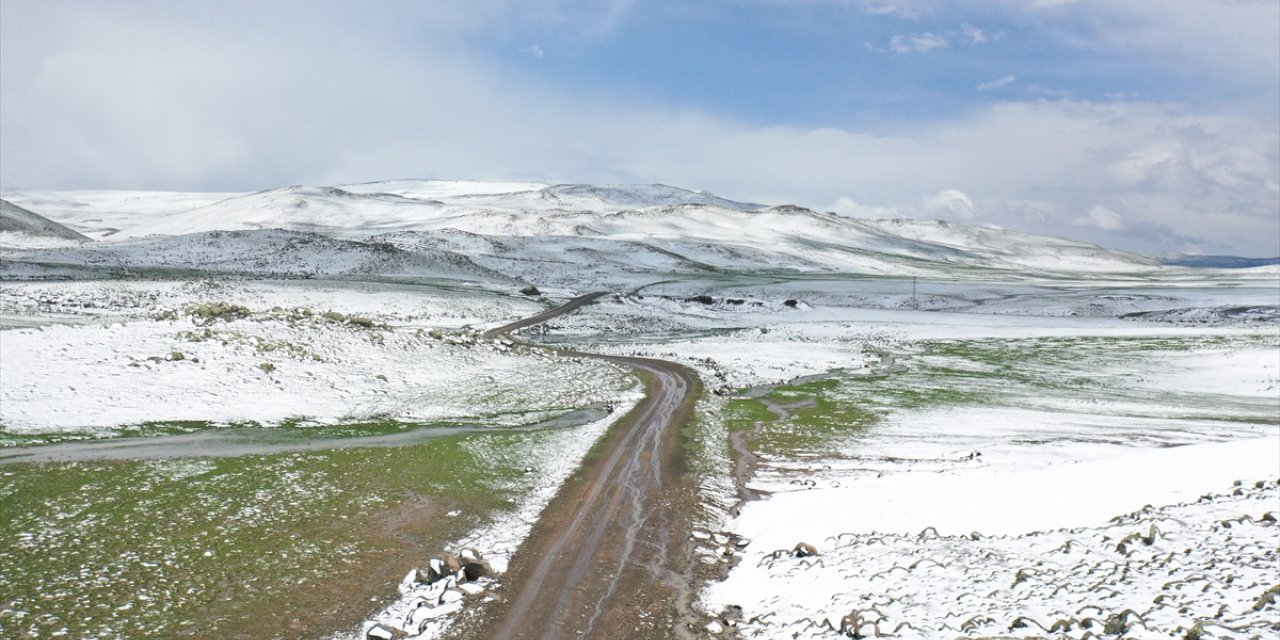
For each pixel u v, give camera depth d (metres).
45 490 18.48
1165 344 72.69
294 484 20.86
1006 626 10.57
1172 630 9.34
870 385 48.78
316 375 35.66
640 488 23.52
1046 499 18.47
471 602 14.35
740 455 29.53
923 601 12.20
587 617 14.02
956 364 60.72
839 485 23.98
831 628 11.93
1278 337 75.31
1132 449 29.52
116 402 27.42
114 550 15.53
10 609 12.78
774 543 18.27
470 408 35.19
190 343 35.16
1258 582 10.83
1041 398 44.84
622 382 45.56
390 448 25.62
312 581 15.13
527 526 19.41
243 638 12.66
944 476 22.91
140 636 12.41
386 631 12.82
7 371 28.11
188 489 19.53
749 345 70.69
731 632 13.27
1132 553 13.38
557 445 28.67
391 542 17.61
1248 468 18.94
